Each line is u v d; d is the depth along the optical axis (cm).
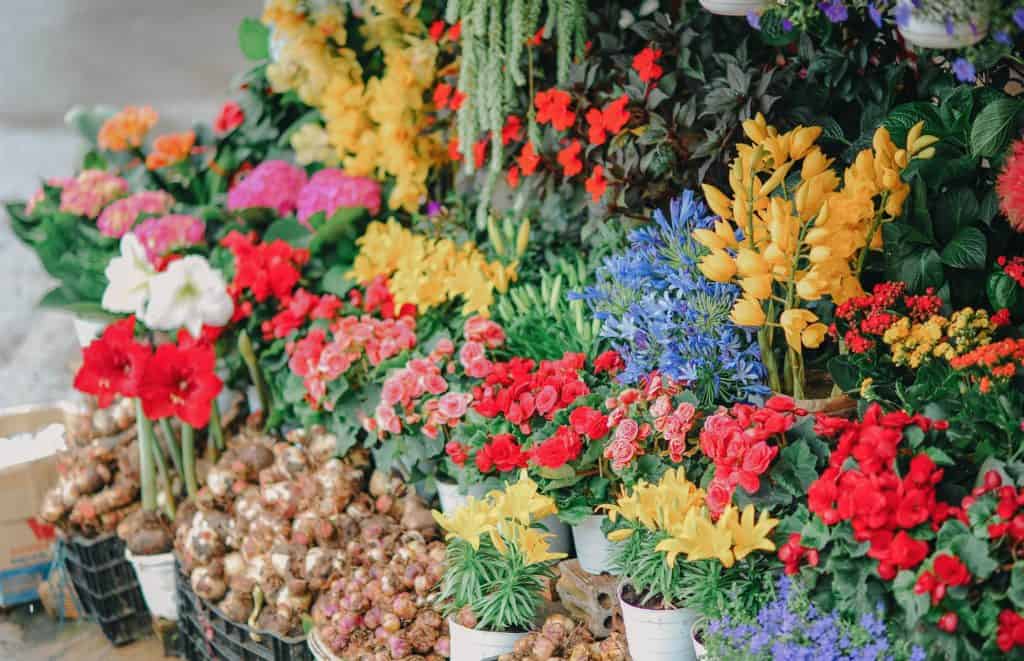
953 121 260
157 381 347
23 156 917
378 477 333
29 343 641
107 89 1079
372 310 358
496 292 347
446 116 388
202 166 447
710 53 307
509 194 378
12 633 404
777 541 228
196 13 1323
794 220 237
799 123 274
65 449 407
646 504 241
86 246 430
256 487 356
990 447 217
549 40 341
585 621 272
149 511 380
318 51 404
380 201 406
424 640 284
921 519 201
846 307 241
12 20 1309
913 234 245
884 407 248
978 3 203
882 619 203
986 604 198
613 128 296
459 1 327
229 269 388
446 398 296
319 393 333
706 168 272
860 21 277
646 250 275
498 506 262
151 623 396
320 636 299
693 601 235
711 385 261
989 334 228
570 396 276
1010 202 227
